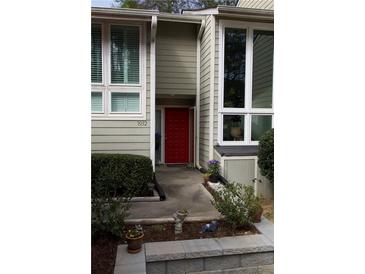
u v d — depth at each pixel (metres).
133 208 4.30
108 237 3.17
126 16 5.43
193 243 3.04
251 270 2.98
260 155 5.03
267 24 6.13
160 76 7.62
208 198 4.91
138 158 5.00
